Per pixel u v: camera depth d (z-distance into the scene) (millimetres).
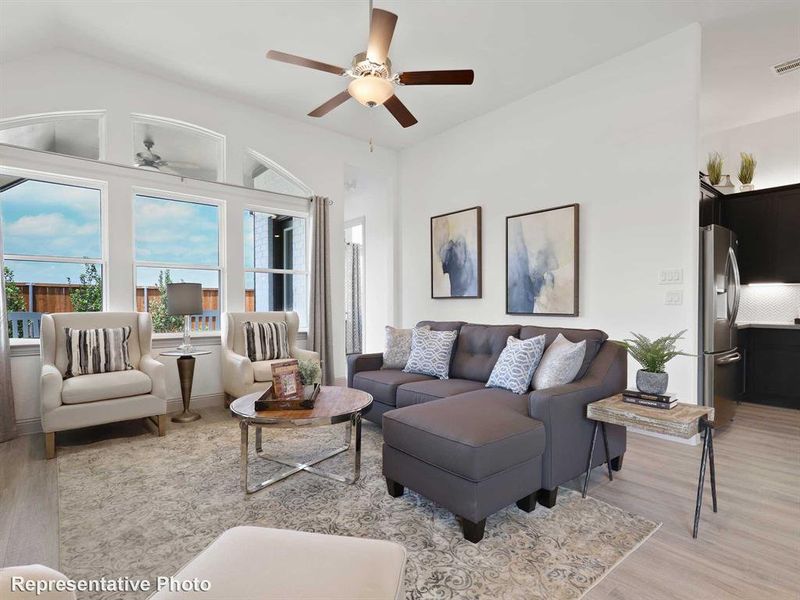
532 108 4254
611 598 1470
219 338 4312
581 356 2467
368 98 2832
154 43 3439
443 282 5215
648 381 2197
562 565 1656
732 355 3535
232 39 3383
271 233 4906
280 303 5008
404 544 1802
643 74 3434
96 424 2945
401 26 3184
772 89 4016
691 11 3014
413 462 2070
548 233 4070
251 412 2332
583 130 3836
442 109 4609
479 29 3225
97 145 3795
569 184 3945
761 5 2934
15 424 3184
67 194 3641
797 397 4086
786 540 1829
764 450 2947
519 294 4344
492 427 1935
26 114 3375
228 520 1993
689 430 1873
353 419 2373
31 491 2285
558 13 3041
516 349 2730
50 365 3049
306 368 2812
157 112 3971
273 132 4734
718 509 2100
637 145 3477
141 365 3443
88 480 2430
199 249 4348
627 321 3533
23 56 3342
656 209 3363
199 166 4387
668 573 1606
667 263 3303
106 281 3750
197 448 2982
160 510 2084
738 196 4410
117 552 1739
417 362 3457
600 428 2422
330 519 2008
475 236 4801
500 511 2100
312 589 883
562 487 2373
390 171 5824
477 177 4828
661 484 2406
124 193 3799
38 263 3525
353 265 7258
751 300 4637
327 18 3119
